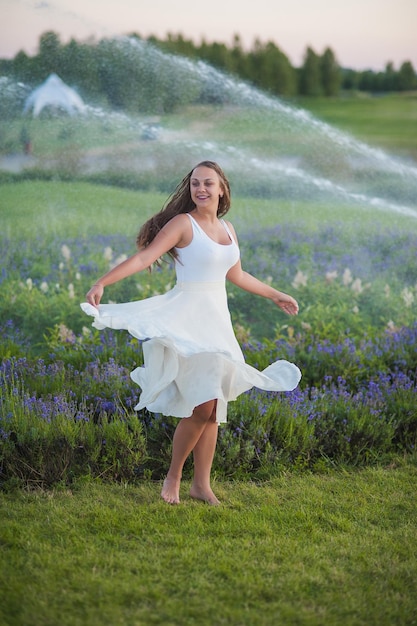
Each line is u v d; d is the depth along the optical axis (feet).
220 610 12.83
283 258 35.14
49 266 32.91
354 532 16.17
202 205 17.26
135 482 18.61
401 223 40.96
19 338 27.43
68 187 43.21
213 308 17.17
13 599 12.91
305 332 27.50
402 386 22.75
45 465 18.17
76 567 14.05
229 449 19.15
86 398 21.02
